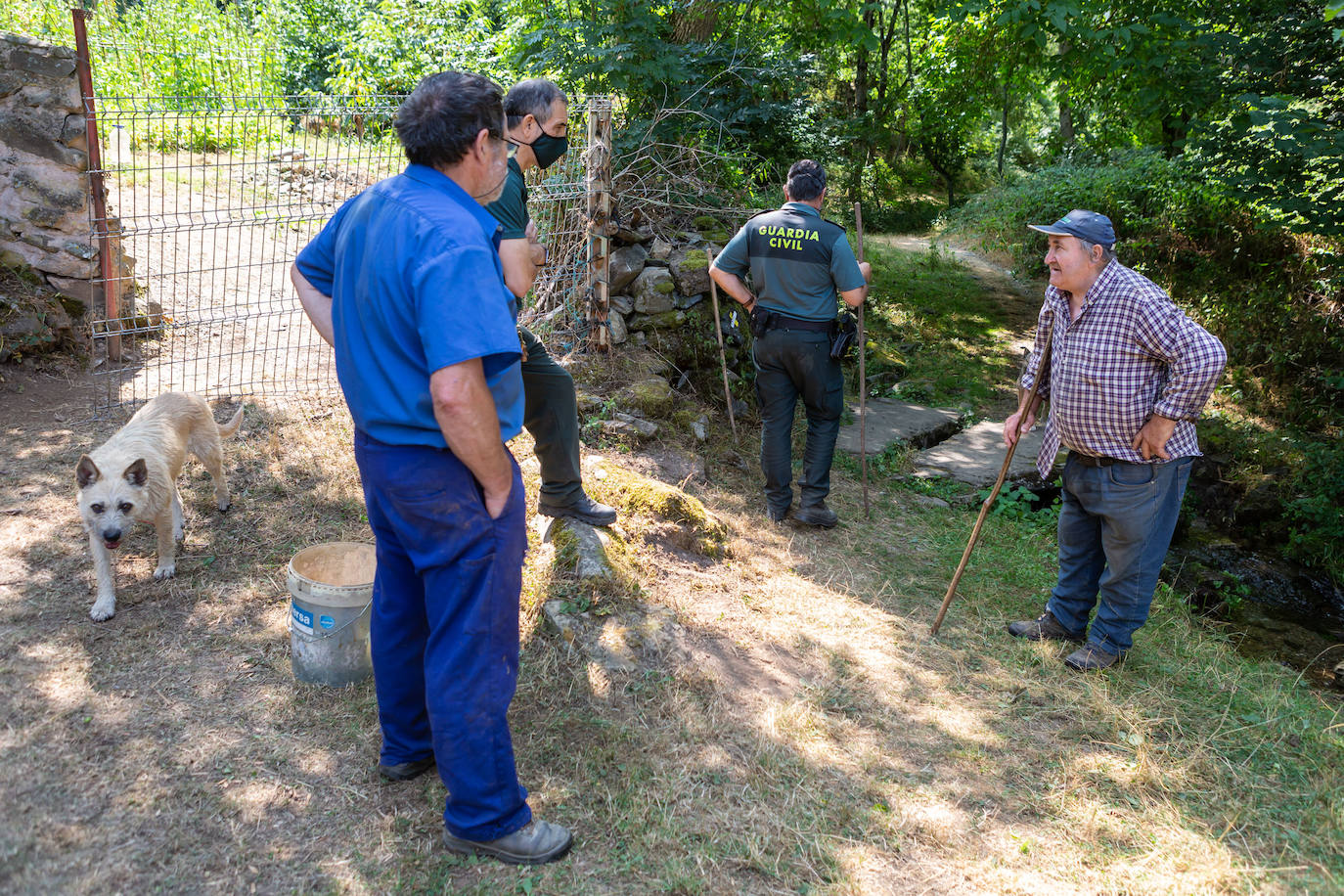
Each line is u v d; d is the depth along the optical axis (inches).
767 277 179.9
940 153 932.0
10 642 116.6
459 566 83.4
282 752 103.6
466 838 90.4
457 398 75.5
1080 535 147.1
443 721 86.2
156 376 210.5
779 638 144.7
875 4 334.6
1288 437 317.1
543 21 276.7
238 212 288.7
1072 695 134.1
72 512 151.3
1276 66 333.7
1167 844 103.0
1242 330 397.7
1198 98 349.7
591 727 114.0
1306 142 283.0
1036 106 1050.1
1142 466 132.9
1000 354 381.7
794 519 196.7
